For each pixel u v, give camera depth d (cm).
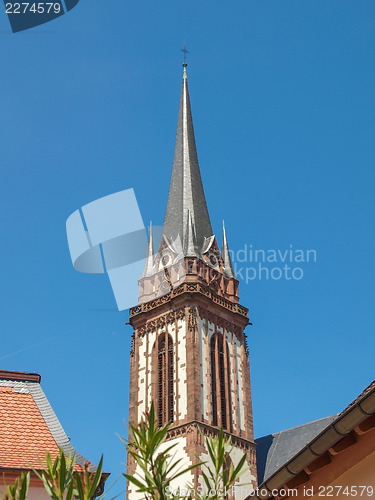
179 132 10381
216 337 8388
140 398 8212
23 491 1553
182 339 8162
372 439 1716
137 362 8456
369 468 1717
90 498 1552
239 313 8756
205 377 8000
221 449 1680
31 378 3169
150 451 1599
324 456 1797
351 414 1622
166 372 8112
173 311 8400
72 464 1620
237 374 8406
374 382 2223
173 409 7850
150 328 8525
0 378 3117
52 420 2931
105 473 2508
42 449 2730
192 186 9650
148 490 1587
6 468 2542
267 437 8862
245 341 8719
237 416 8106
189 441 7431
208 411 7806
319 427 8419
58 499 1565
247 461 7862
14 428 2817
